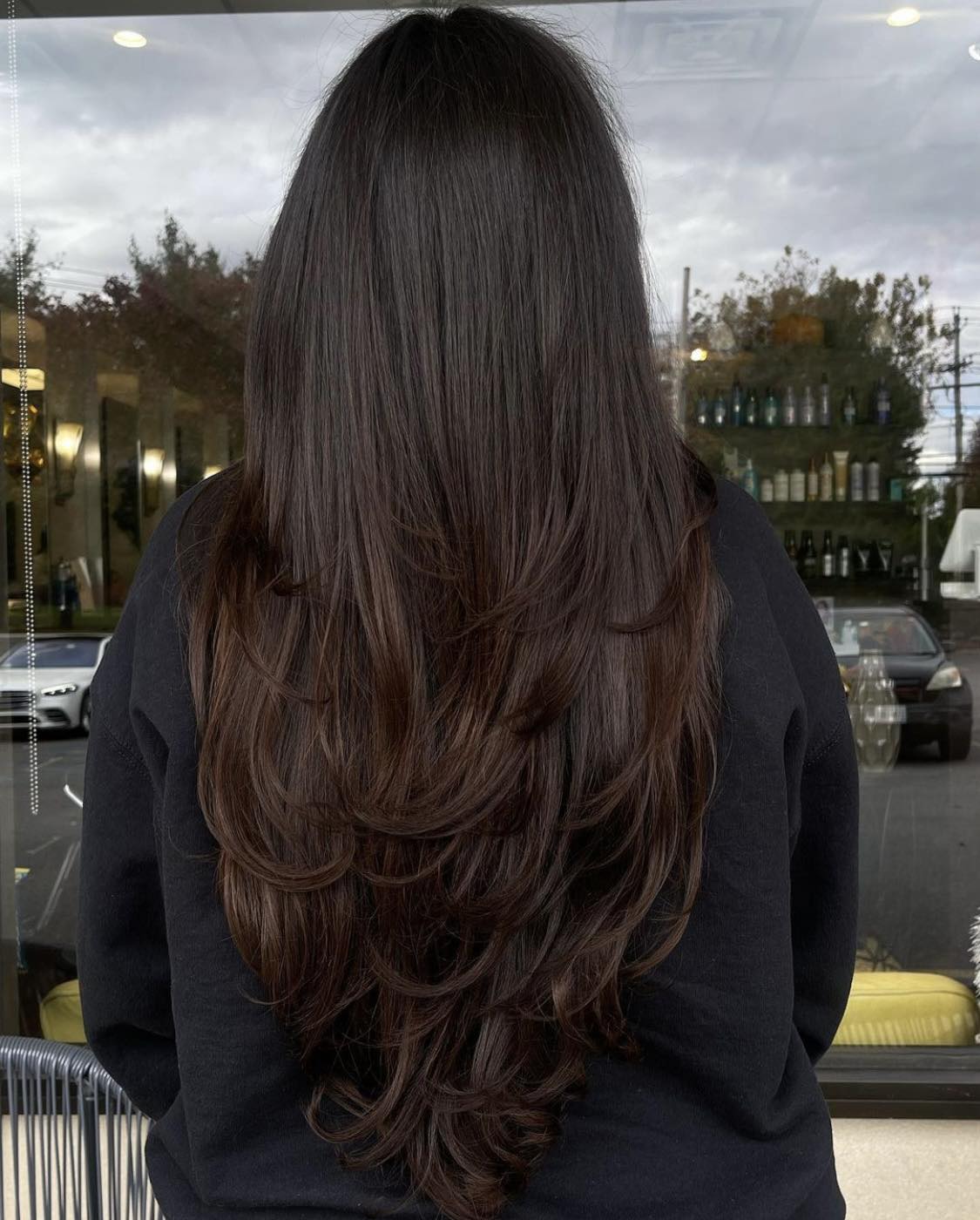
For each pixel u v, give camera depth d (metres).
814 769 0.55
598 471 0.46
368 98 0.49
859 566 3.85
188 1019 0.49
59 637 2.55
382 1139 0.47
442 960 0.47
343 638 0.46
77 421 3.06
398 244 0.47
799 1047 0.56
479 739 0.44
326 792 0.45
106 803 0.54
